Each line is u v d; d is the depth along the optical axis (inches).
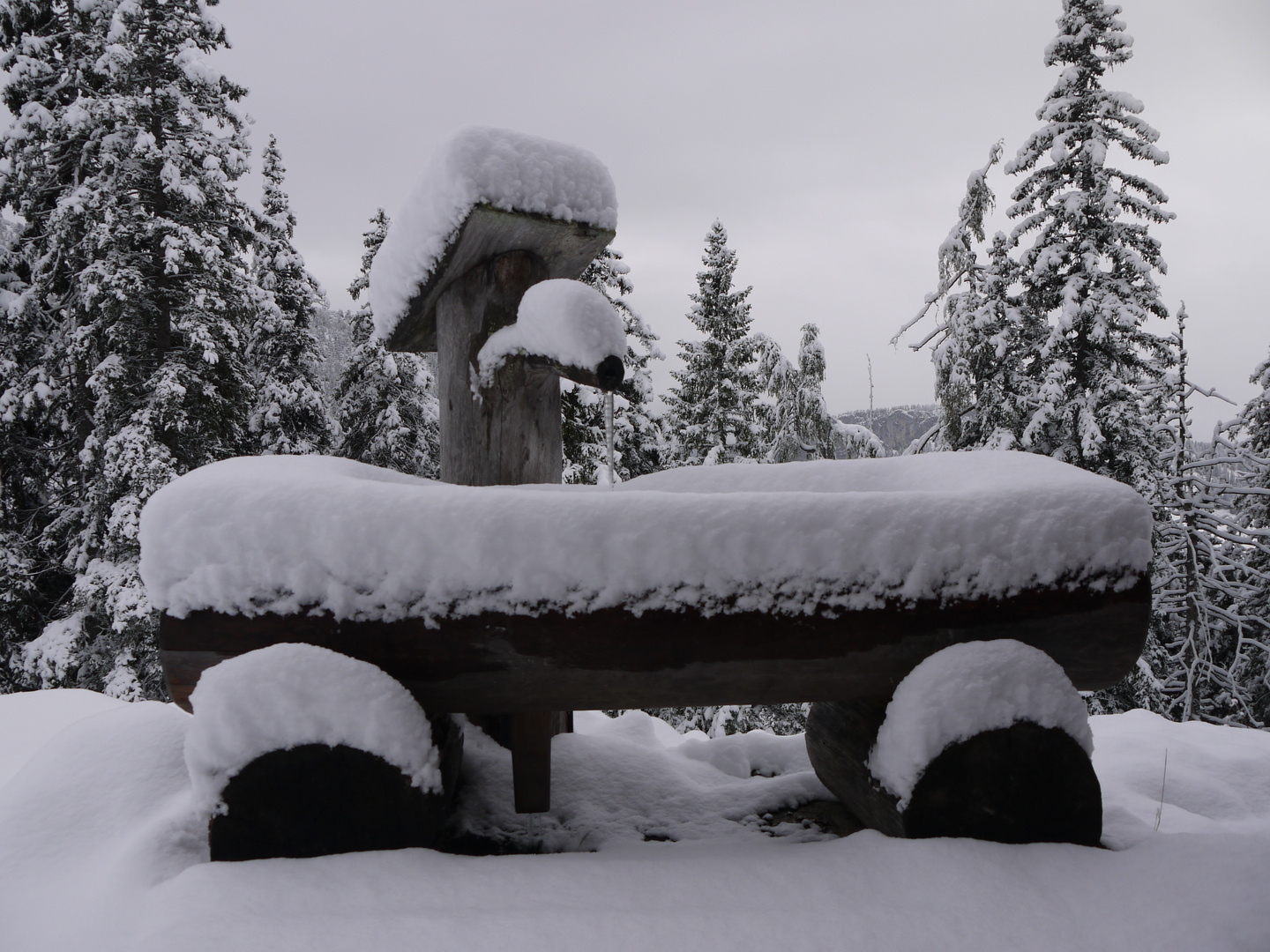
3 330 512.1
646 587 75.2
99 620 466.6
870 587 77.6
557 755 117.6
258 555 74.0
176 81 491.5
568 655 75.5
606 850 88.1
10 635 487.5
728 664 77.0
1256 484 660.1
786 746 134.6
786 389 622.5
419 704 77.6
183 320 467.2
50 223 471.8
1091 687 84.6
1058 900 67.3
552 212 103.9
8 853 85.2
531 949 60.3
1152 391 616.4
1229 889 67.0
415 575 74.1
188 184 464.4
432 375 716.0
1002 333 535.8
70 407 508.4
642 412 553.0
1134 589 79.6
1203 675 593.6
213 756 71.3
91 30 487.8
